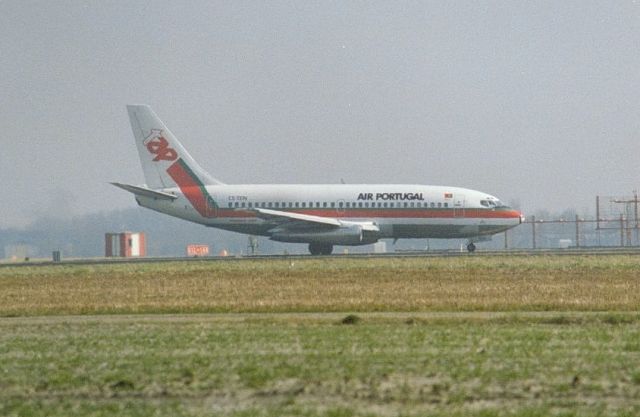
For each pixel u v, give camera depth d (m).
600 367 113.62
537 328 156.00
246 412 93.06
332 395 100.69
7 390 106.19
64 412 94.88
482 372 110.88
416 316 176.50
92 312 192.50
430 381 106.94
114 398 101.62
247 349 132.25
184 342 141.50
